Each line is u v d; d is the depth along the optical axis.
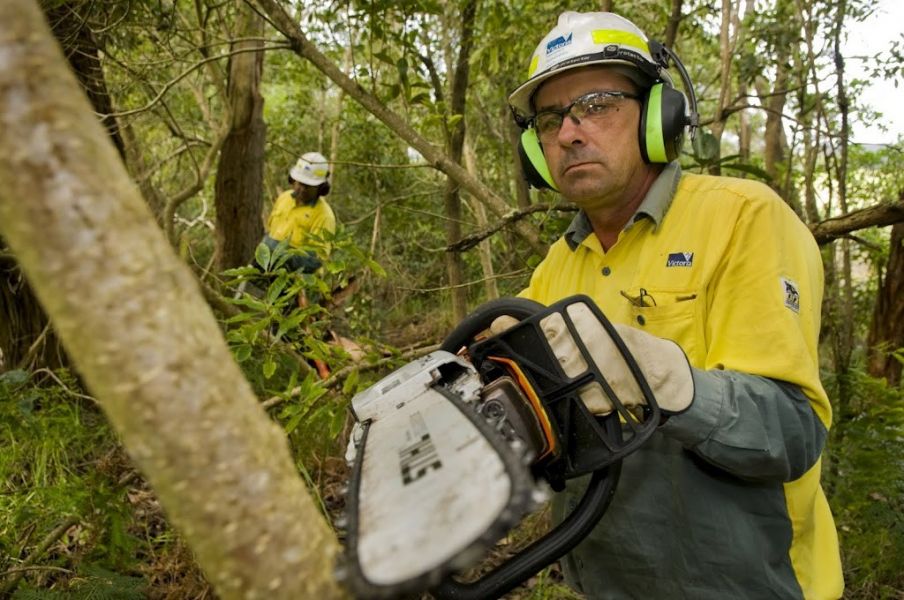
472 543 0.40
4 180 0.33
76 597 1.77
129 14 2.64
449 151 2.61
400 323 5.98
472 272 5.45
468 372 0.85
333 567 0.42
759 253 1.10
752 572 1.15
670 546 1.20
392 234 5.22
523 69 3.59
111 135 3.44
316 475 2.80
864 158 4.65
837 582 1.26
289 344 1.97
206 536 0.38
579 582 1.43
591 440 0.91
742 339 1.08
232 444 0.38
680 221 1.21
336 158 5.88
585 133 1.24
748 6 4.28
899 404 2.41
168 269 0.37
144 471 0.37
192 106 6.69
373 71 2.47
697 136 2.08
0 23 0.32
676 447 1.17
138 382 0.35
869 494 2.44
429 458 0.52
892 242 3.28
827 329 3.32
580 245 1.41
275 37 5.29
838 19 3.03
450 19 3.59
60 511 2.07
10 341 3.62
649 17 4.02
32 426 2.42
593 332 0.90
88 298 0.34
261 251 1.84
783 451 1.01
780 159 4.65
